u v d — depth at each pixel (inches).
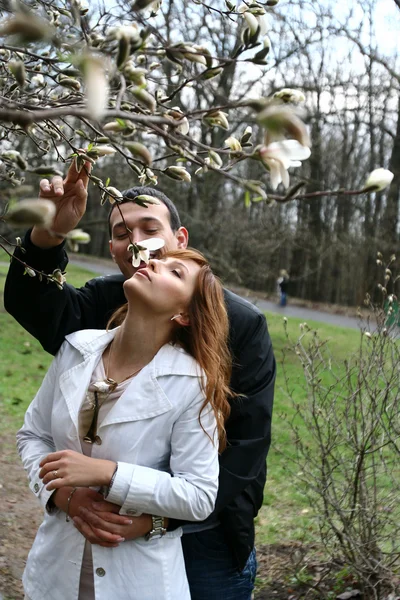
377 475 141.7
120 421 68.7
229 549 83.4
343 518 124.9
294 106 44.8
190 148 51.9
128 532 66.6
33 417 79.3
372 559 126.5
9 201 43.3
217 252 486.9
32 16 36.7
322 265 992.2
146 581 67.4
